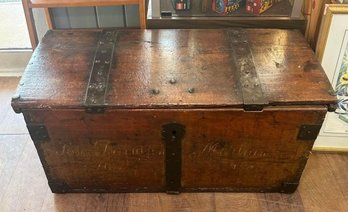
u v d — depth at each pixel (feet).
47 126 3.64
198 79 3.73
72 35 4.40
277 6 4.88
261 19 4.64
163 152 3.89
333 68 4.38
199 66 3.88
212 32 4.43
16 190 4.45
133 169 4.09
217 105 3.46
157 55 4.05
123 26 5.24
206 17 4.70
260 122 3.61
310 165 4.74
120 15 5.12
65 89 3.61
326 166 4.72
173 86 3.65
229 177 4.20
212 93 3.56
